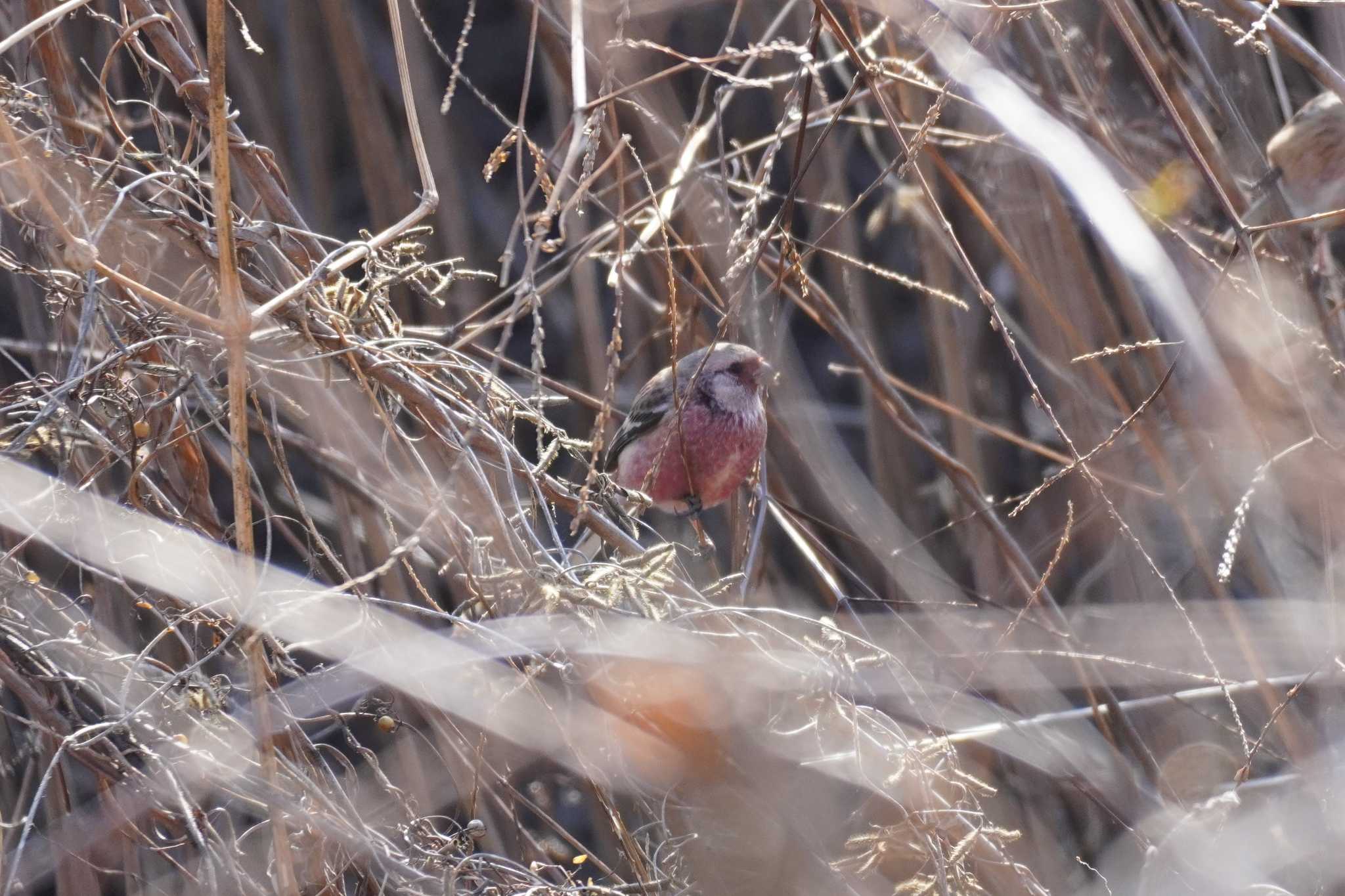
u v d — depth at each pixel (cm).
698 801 543
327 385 510
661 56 855
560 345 1173
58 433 534
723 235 760
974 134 824
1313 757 627
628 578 527
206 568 514
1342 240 852
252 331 441
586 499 578
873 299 1059
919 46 673
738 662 509
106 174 494
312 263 520
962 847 501
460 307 949
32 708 493
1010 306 973
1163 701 708
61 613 524
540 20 726
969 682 641
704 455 782
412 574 526
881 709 605
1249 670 670
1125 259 491
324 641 487
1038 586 628
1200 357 494
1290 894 577
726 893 539
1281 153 723
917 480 937
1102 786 669
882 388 738
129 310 532
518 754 628
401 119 1016
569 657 516
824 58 915
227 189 412
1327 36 717
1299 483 669
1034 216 784
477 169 1229
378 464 680
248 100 921
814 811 585
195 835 455
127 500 582
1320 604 659
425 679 504
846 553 899
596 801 717
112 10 757
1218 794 652
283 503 884
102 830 546
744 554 771
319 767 593
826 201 899
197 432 555
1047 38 797
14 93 517
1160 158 786
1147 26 802
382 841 501
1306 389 654
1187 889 598
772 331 781
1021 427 954
